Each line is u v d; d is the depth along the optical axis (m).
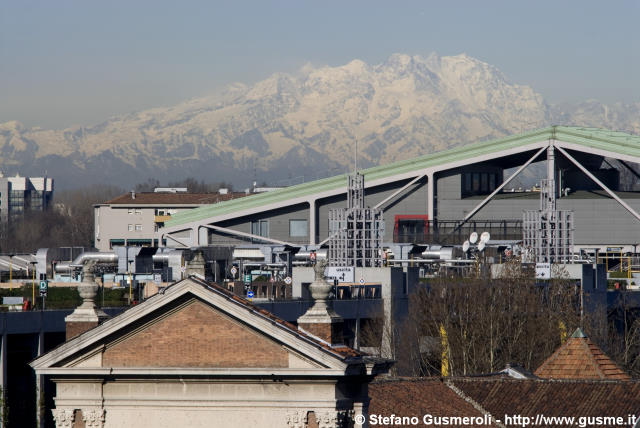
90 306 86.19
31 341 146.50
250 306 80.56
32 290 183.75
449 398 104.00
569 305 191.62
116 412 81.94
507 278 196.25
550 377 111.69
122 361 81.88
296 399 78.56
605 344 187.00
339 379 78.00
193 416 80.56
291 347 78.25
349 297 199.50
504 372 112.81
